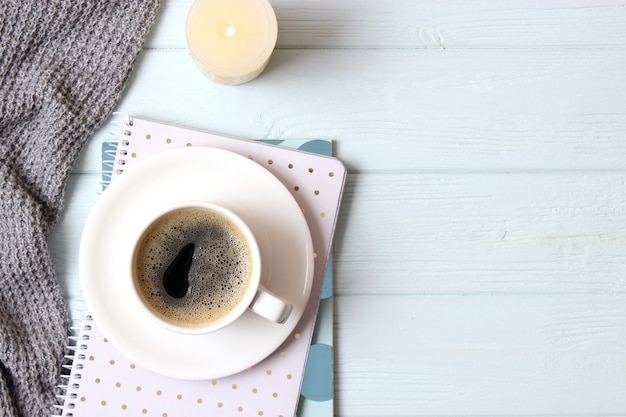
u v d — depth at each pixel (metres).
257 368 0.79
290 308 0.73
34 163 0.80
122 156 0.79
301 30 0.81
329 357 0.80
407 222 0.81
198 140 0.79
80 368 0.79
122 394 0.79
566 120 0.82
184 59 0.81
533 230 0.82
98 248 0.76
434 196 0.81
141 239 0.74
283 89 0.81
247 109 0.81
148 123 0.79
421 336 0.81
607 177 0.82
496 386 0.81
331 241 0.79
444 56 0.82
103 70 0.80
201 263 0.75
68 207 0.80
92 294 0.76
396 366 0.81
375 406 0.81
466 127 0.82
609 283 0.82
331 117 0.81
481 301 0.81
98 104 0.80
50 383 0.80
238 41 0.77
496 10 0.82
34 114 0.80
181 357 0.76
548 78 0.82
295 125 0.81
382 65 0.81
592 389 0.81
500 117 0.82
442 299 0.81
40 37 0.80
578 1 0.82
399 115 0.81
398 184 0.81
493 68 0.82
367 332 0.81
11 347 0.79
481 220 0.82
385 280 0.81
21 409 0.79
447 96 0.82
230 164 0.76
